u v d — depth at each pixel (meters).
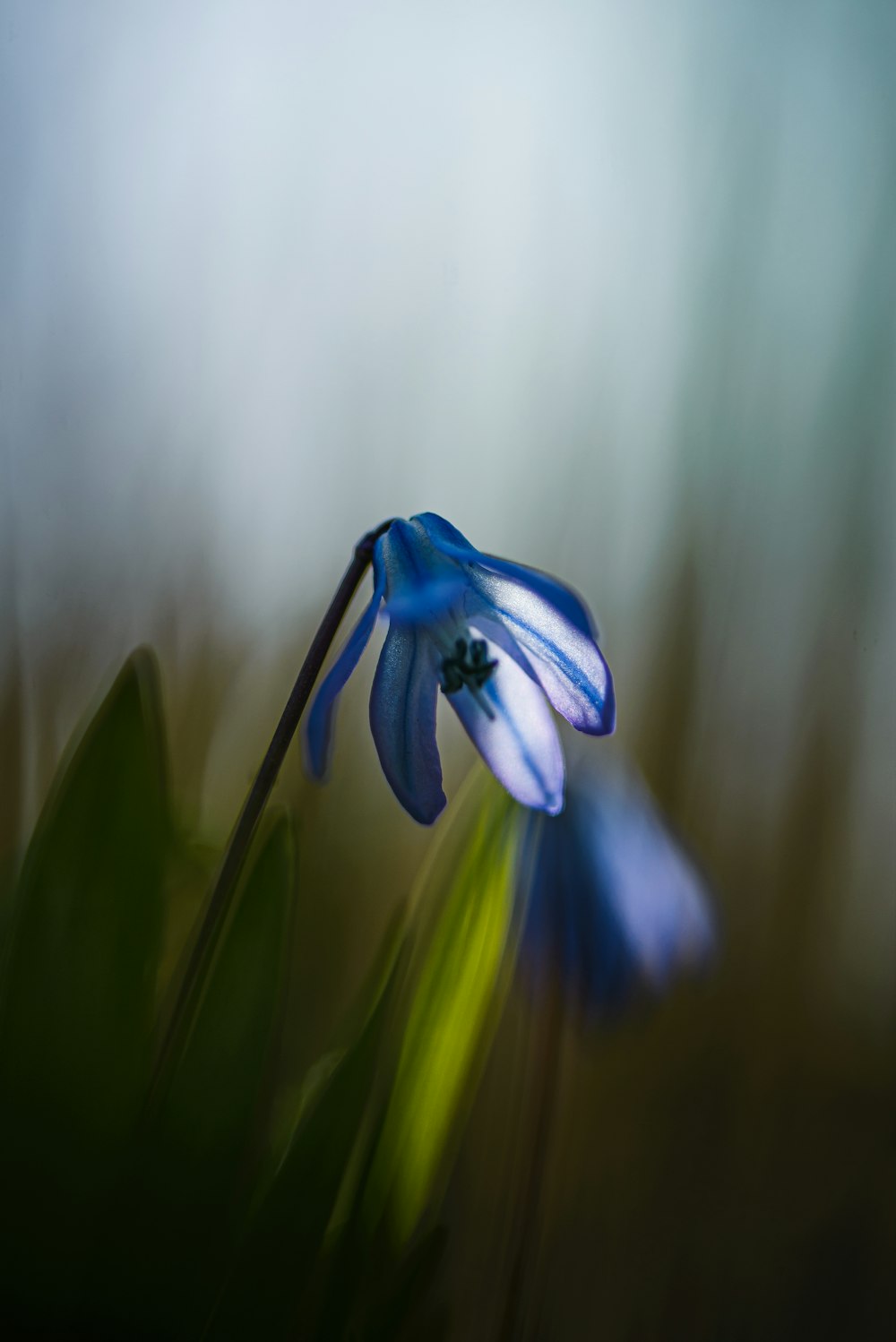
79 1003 0.20
